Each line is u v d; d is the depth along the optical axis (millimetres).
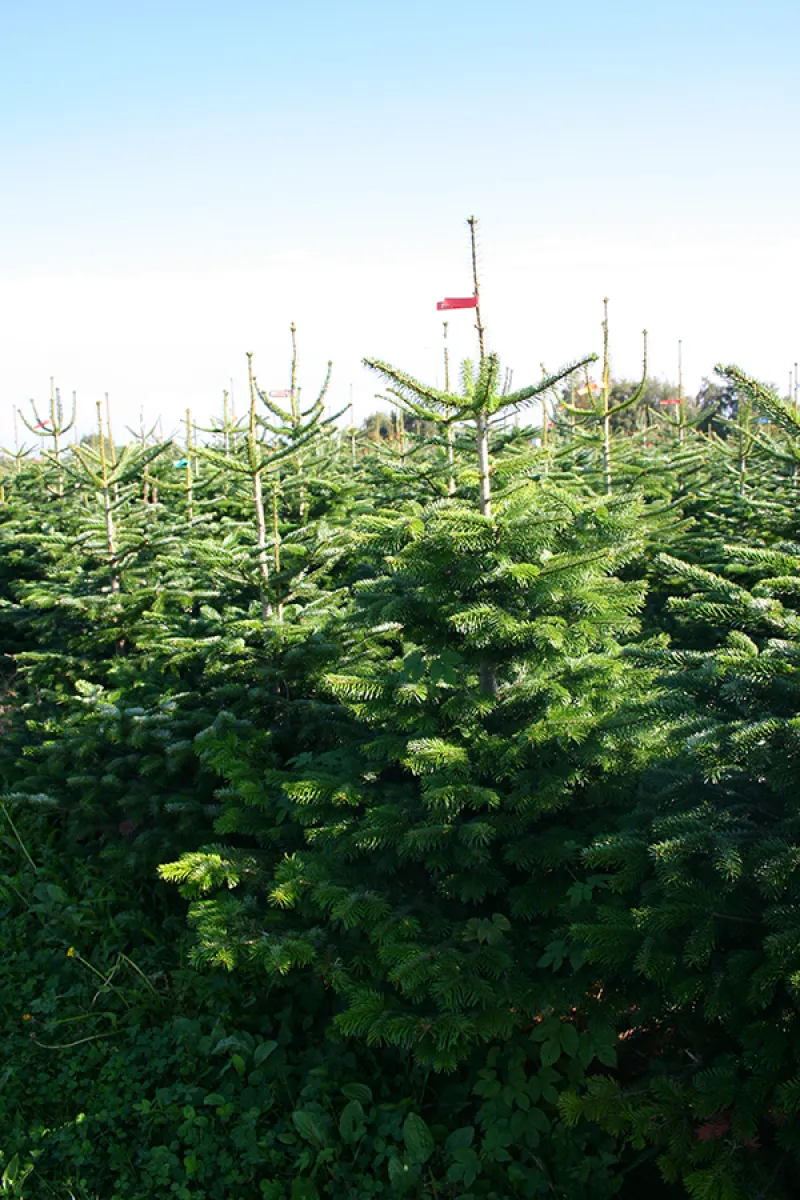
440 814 3793
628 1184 3412
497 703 4242
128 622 7359
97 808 5578
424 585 4016
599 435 9422
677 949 3148
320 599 5988
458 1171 3410
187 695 5691
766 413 3061
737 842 3092
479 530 3926
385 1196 3424
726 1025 3094
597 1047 3514
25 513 11734
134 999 4621
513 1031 3881
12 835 6113
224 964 4348
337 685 4043
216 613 6289
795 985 2701
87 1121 3852
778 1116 2883
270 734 5188
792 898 3064
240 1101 3910
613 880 3262
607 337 8625
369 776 4391
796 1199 2967
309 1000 4312
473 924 3693
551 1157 3473
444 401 4016
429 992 3637
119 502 7609
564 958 3779
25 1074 4176
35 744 6598
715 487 10312
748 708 3201
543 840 3768
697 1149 2961
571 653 4234
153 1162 3631
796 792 3172
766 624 3451
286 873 4078
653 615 7441
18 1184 3592
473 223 3918
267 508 8750
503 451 7215
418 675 4004
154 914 5344
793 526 6805
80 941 5117
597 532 4055
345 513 9180
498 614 3877
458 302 3969
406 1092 3930
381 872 4070
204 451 6012
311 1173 3518
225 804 4898
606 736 3730
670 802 3598
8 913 5449
